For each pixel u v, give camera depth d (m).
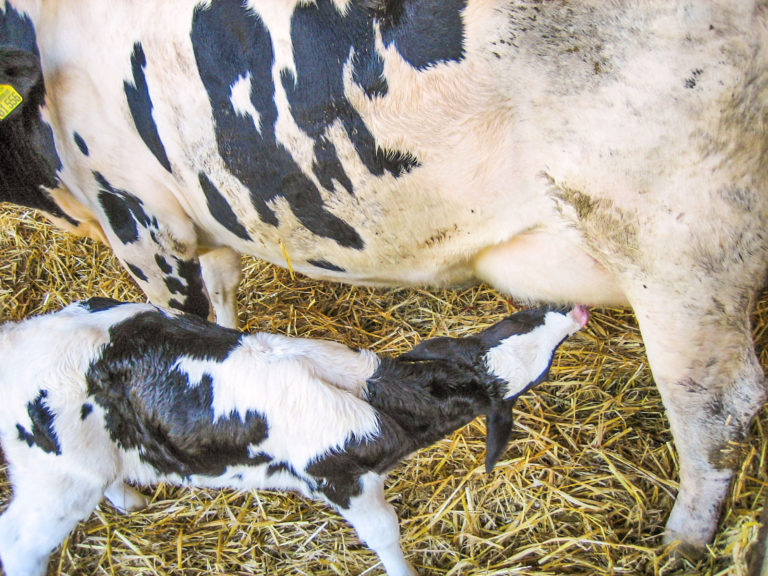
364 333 2.10
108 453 1.40
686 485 1.50
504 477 1.69
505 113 1.25
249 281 2.26
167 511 1.69
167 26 1.43
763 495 1.50
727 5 1.09
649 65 1.14
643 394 1.86
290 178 1.45
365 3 1.26
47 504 1.39
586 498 1.66
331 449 1.36
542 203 1.31
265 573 1.59
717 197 1.18
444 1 1.21
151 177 1.65
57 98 1.60
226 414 1.37
